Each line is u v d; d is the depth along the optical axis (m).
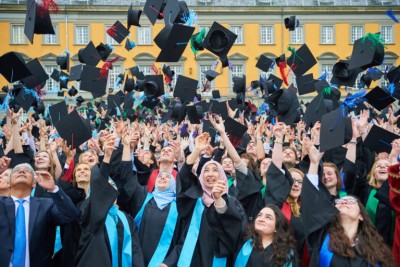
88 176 5.61
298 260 4.75
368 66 5.56
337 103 6.90
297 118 8.29
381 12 45.16
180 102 11.77
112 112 14.78
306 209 4.66
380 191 5.20
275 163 5.42
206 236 5.21
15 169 4.90
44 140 8.52
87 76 8.34
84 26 43.38
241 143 9.31
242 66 44.72
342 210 4.60
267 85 10.79
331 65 45.28
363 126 6.83
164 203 5.77
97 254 5.00
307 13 45.06
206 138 5.25
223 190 4.77
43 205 4.98
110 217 5.29
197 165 6.39
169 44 6.36
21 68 6.20
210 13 44.19
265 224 4.76
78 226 5.22
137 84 10.94
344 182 6.08
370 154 6.91
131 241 5.37
